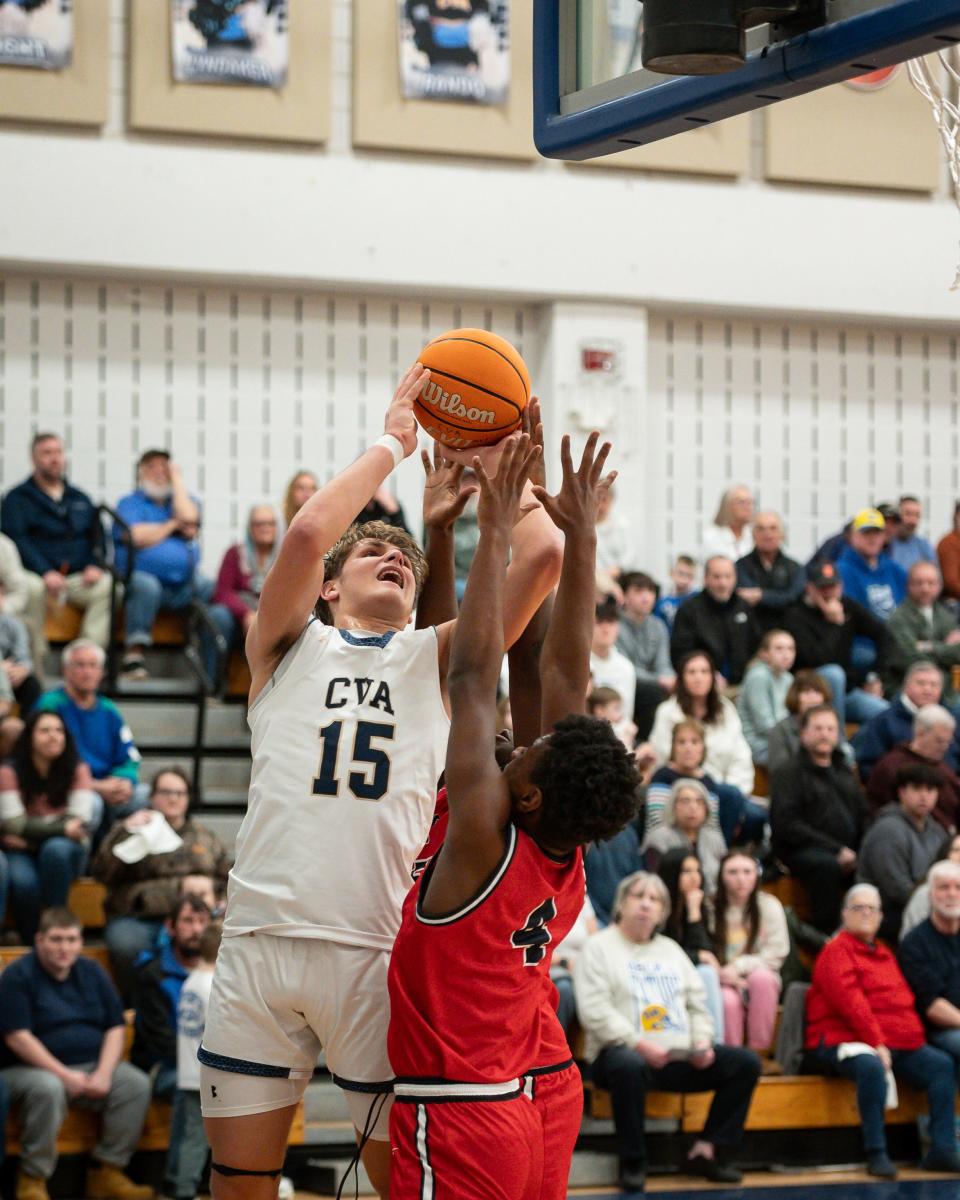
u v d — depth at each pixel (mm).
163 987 8680
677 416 14617
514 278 13812
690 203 14234
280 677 4164
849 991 9297
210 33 13047
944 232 14836
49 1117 8203
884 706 12109
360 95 13383
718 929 9656
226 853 10180
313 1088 9148
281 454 13664
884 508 13695
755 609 12445
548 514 4195
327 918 3998
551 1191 4051
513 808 3859
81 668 10352
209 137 13195
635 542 14008
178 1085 8344
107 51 12922
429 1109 3844
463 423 4359
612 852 9844
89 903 10148
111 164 12977
